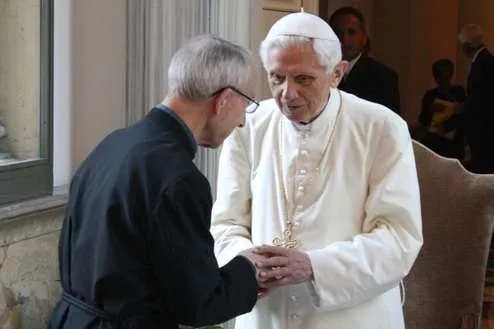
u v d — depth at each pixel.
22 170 3.65
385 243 2.60
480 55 8.62
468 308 3.29
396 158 2.64
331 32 2.53
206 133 2.38
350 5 11.03
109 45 4.38
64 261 2.40
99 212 2.28
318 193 2.68
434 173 3.33
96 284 2.25
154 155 2.24
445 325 3.31
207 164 4.60
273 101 2.85
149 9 4.38
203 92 2.29
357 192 2.66
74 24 4.19
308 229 2.66
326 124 2.69
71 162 4.24
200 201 2.22
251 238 2.80
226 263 2.59
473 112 8.70
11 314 3.48
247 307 2.39
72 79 4.20
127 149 2.29
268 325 2.73
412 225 2.63
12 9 3.78
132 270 2.22
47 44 3.81
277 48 2.51
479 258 3.27
